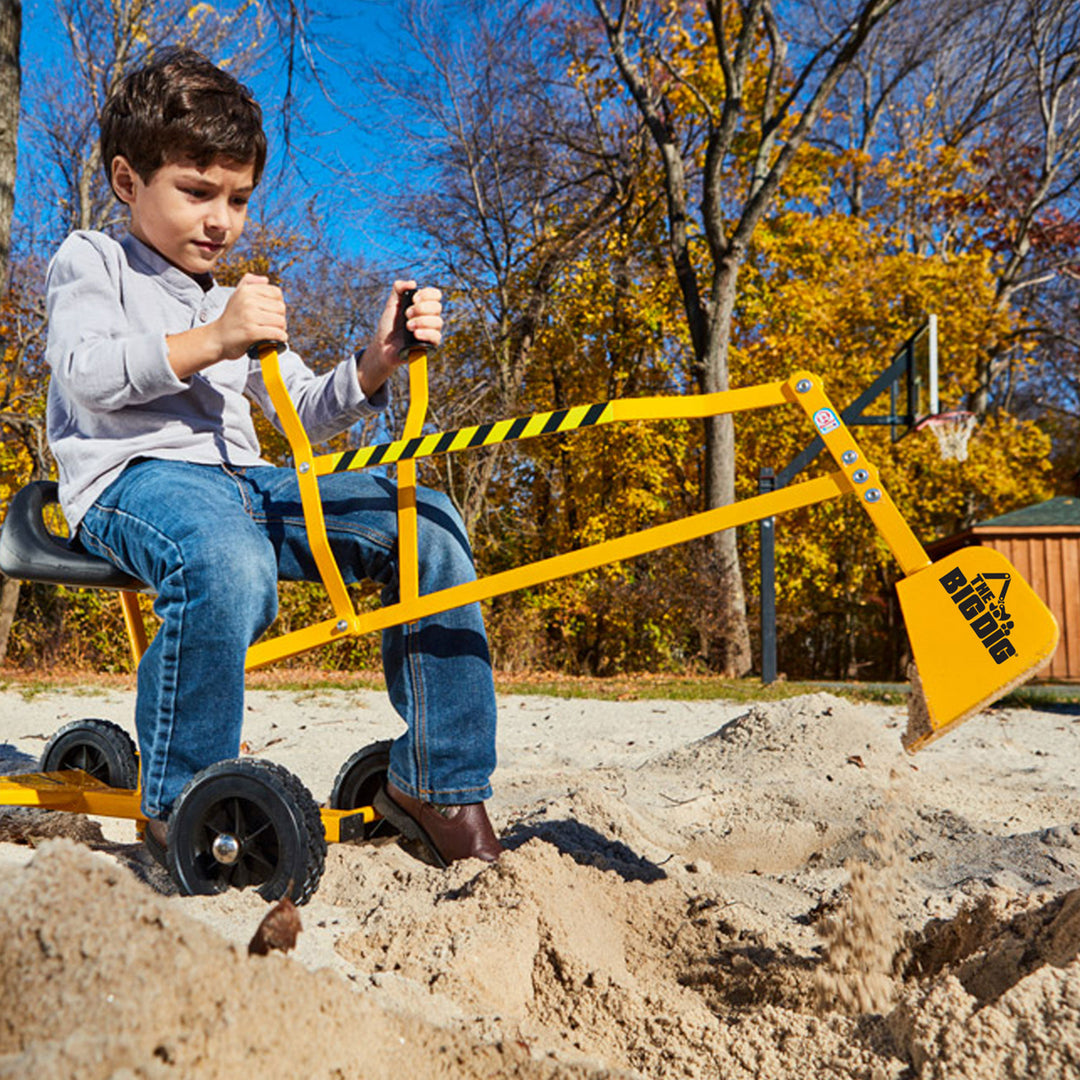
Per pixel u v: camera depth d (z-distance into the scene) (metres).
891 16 20.97
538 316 17.34
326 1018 1.14
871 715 7.51
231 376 2.58
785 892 2.67
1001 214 22.91
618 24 16.00
